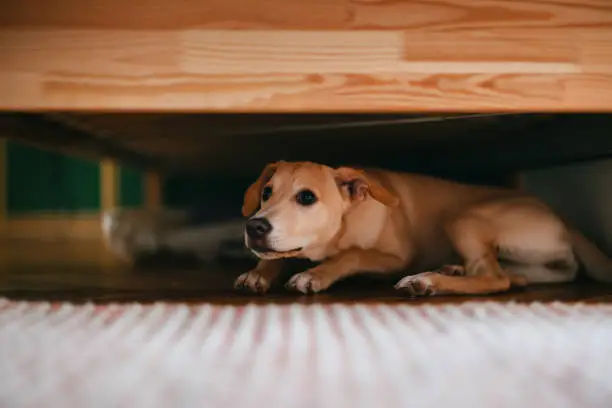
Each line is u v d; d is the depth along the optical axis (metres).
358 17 0.67
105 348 0.48
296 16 0.67
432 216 0.96
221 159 1.53
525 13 0.68
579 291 0.80
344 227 0.90
